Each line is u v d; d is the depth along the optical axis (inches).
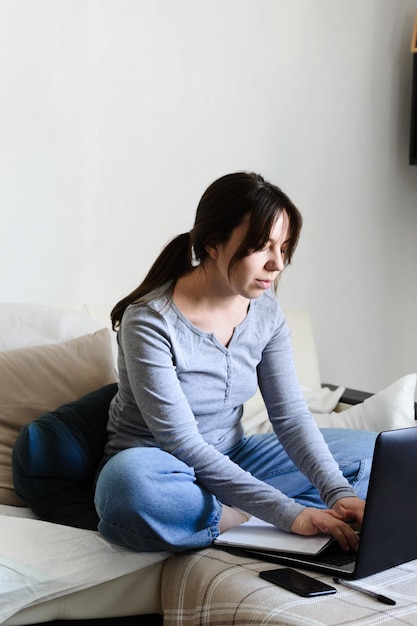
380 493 52.0
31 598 54.2
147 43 98.4
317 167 115.0
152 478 57.5
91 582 56.5
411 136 119.9
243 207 60.6
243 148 107.7
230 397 66.7
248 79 107.2
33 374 74.4
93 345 78.6
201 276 65.1
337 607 49.3
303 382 102.2
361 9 117.0
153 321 62.7
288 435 67.6
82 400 71.1
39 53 91.1
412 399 86.5
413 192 126.3
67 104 93.6
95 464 68.1
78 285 96.5
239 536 59.2
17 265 92.4
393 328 126.5
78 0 93.0
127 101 97.7
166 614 57.5
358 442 71.5
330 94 115.0
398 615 48.5
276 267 62.0
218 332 65.5
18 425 72.1
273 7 108.3
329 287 118.3
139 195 99.8
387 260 124.5
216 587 53.9
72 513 63.5
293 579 53.1
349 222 119.3
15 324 80.5
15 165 91.0
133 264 100.3
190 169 103.5
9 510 66.4
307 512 58.1
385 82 120.9
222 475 60.1
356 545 56.4
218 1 103.6
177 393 61.9
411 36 123.0
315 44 112.8
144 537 57.5
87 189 96.0
